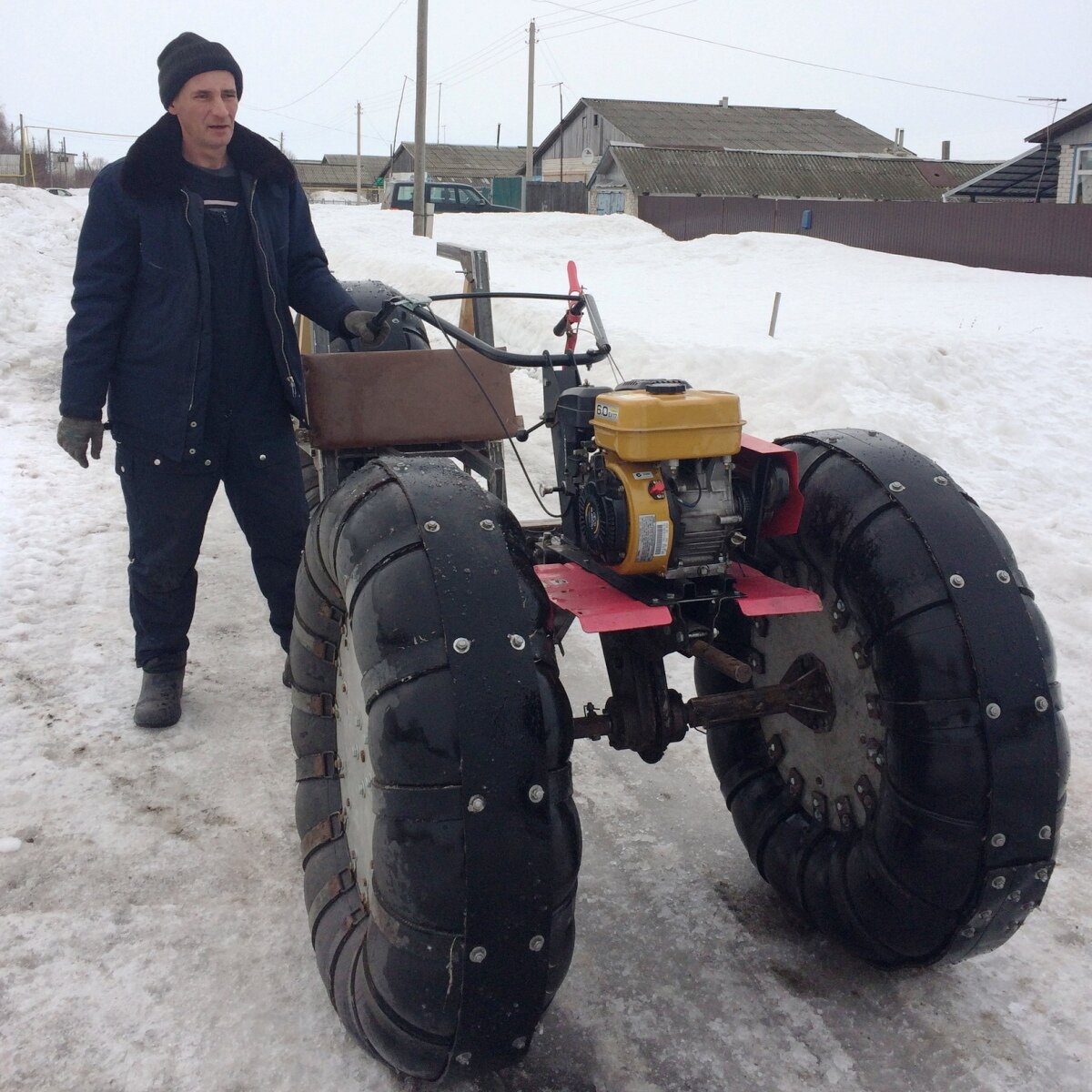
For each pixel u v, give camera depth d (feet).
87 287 11.09
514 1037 6.65
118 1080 7.48
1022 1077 7.55
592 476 7.97
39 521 19.33
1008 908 7.27
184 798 11.17
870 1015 8.15
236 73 10.94
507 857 6.18
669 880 9.87
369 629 6.60
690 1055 7.74
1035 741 7.05
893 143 166.30
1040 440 24.84
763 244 65.21
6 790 11.15
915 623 7.21
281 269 11.66
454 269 50.65
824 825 8.63
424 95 73.31
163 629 12.62
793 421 25.29
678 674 14.23
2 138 308.40
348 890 7.89
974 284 53.21
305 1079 7.52
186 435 11.56
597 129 166.20
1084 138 80.43
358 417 12.09
